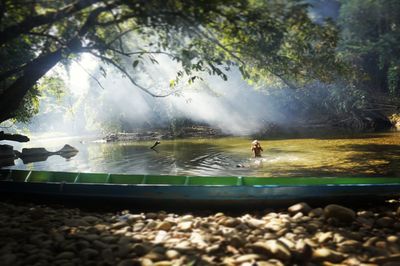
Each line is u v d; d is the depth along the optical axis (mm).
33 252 6023
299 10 7754
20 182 10023
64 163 19344
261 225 7195
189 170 14789
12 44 9023
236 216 8586
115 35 9594
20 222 7898
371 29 23297
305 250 5734
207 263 5551
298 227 7000
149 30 8984
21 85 8148
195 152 20516
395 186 8484
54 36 8031
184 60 8789
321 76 10047
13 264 5602
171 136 32969
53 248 6293
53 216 8398
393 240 6215
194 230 7066
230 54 9031
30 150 24281
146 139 32656
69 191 9625
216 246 6031
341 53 21062
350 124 32844
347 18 22688
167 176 10336
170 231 7180
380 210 8359
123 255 5938
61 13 7344
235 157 17641
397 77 30844
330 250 5844
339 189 8516
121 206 9469
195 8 7129
